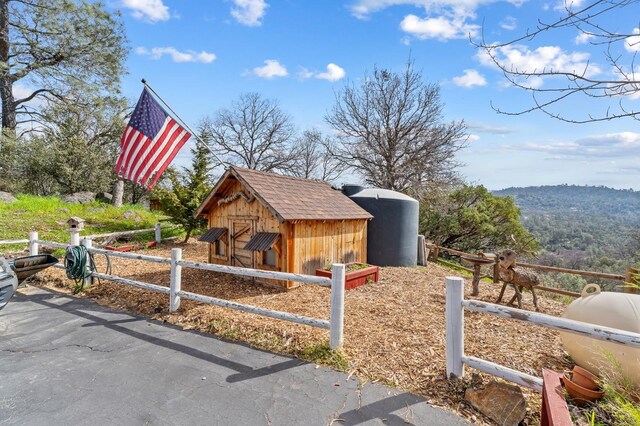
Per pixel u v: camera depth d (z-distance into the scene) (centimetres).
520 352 410
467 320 517
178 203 1241
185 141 752
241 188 769
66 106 2002
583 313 330
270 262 725
